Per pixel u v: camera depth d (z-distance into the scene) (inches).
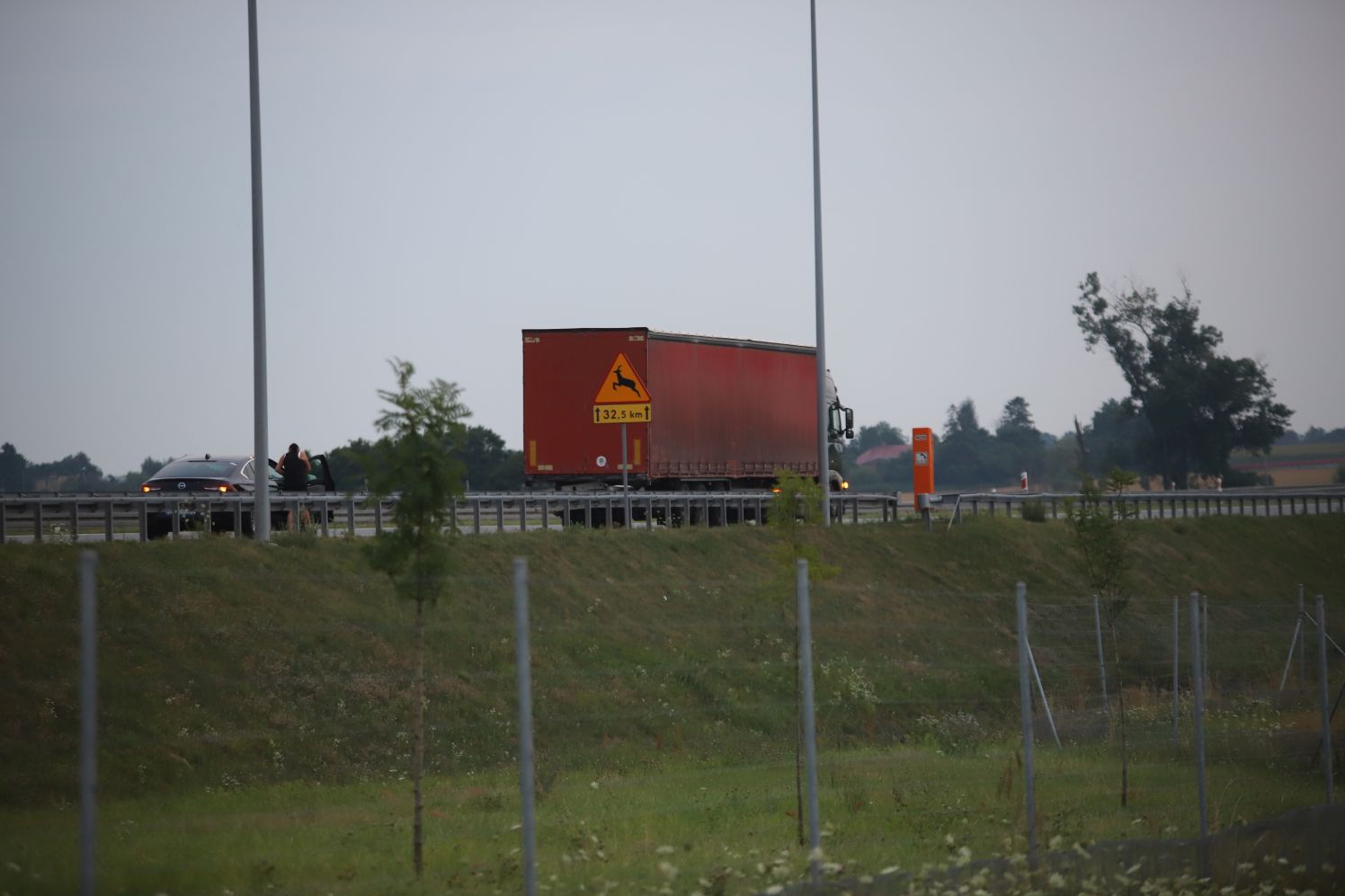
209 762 2231.8
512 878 1584.6
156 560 2746.1
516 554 3563.0
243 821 1859.0
